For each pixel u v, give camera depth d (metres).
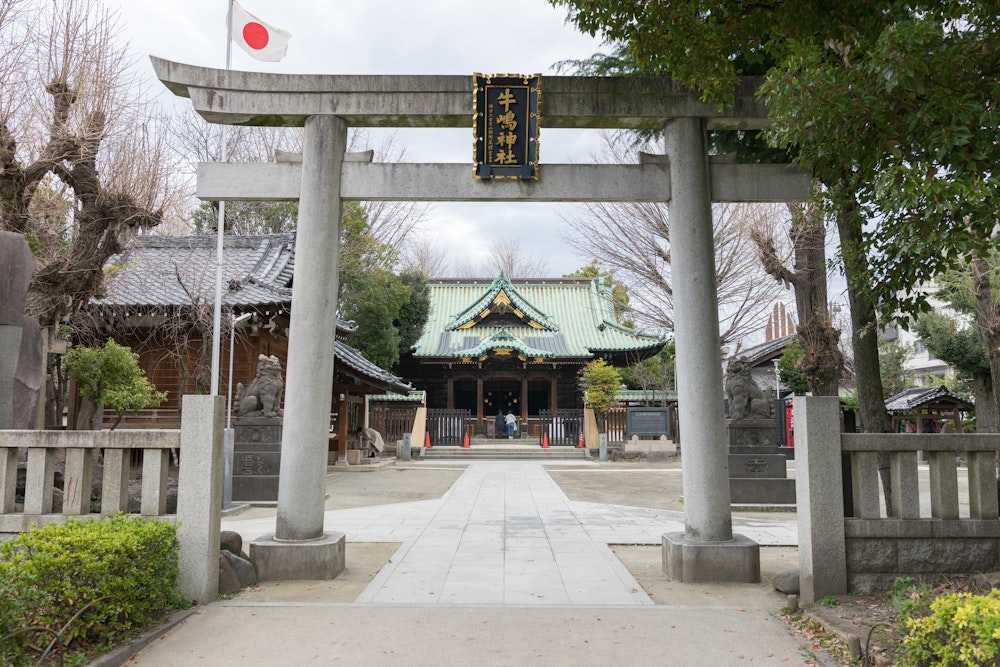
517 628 5.44
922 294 5.49
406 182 7.58
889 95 4.81
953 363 27.14
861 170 5.34
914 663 3.84
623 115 7.51
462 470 23.42
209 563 6.02
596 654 4.88
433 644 5.07
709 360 7.27
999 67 4.63
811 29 5.54
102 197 11.11
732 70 6.26
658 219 19.59
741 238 18.91
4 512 6.16
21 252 8.68
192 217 28.45
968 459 6.13
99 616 4.77
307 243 7.39
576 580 7.11
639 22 5.89
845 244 6.05
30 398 8.55
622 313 40.28
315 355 7.32
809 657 4.81
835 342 12.52
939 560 5.92
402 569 7.64
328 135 7.52
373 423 32.09
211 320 17.22
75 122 10.95
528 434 34.84
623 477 20.72
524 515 12.41
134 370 13.80
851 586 5.89
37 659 4.43
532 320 37.69
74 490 6.14
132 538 5.13
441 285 43.22
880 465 7.40
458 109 7.57
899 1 5.07
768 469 14.27
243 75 7.50
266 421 14.55
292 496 7.21
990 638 3.31
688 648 5.01
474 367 36.66
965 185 4.19
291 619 5.62
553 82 7.54
